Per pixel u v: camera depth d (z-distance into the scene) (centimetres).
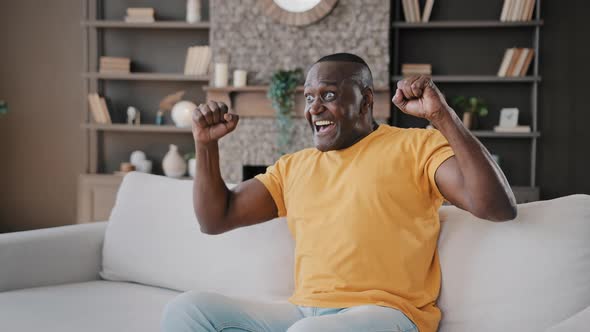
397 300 154
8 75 556
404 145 166
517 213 160
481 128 519
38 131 557
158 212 222
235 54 509
